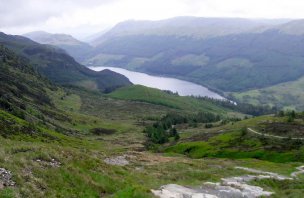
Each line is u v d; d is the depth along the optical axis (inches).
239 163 3577.8
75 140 6422.2
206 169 2625.5
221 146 6131.9
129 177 1637.6
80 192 1184.2
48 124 7687.0
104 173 1501.0
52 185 1145.4
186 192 1572.3
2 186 991.6
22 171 1138.0
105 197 1245.1
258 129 6727.4
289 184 2374.5
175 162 2778.1
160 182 1766.7
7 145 1475.1
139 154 2989.7
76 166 1413.6
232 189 1840.6
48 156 1363.2
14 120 5073.8
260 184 2268.7
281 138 5880.9
